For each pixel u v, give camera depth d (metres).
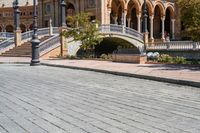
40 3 66.12
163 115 7.48
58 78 15.77
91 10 56.72
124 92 11.11
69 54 39.72
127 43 50.78
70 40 39.78
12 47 42.50
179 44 41.78
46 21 65.38
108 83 13.70
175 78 13.82
